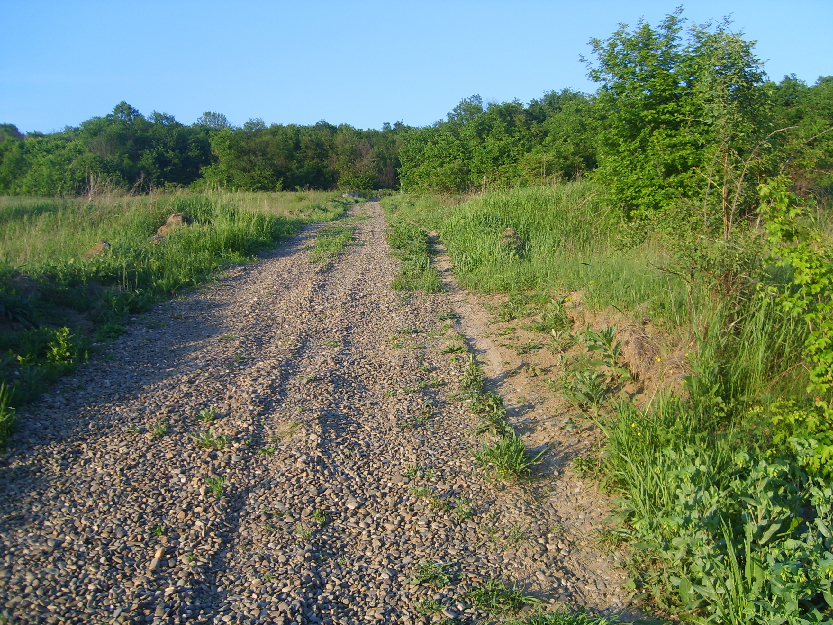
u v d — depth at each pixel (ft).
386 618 10.93
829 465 12.82
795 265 13.92
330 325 28.58
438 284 35.88
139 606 10.61
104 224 47.01
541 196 45.83
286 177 162.20
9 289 24.53
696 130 32.60
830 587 10.36
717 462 13.61
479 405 19.81
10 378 18.72
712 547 11.23
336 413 19.08
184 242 42.47
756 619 10.19
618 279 25.48
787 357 17.42
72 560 11.55
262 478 15.23
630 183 36.35
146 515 13.28
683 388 17.52
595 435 18.07
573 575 12.51
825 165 34.58
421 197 90.94
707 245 19.88
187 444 16.40
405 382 22.07
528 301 30.73
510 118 122.83
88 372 20.83
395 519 14.05
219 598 11.14
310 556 12.51
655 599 11.70
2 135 176.86
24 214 51.21
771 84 27.09
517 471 16.05
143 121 173.99
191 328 27.20
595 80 37.63
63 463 14.97
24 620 9.90
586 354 22.30
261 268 41.11
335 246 49.16
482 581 12.14
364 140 213.66
